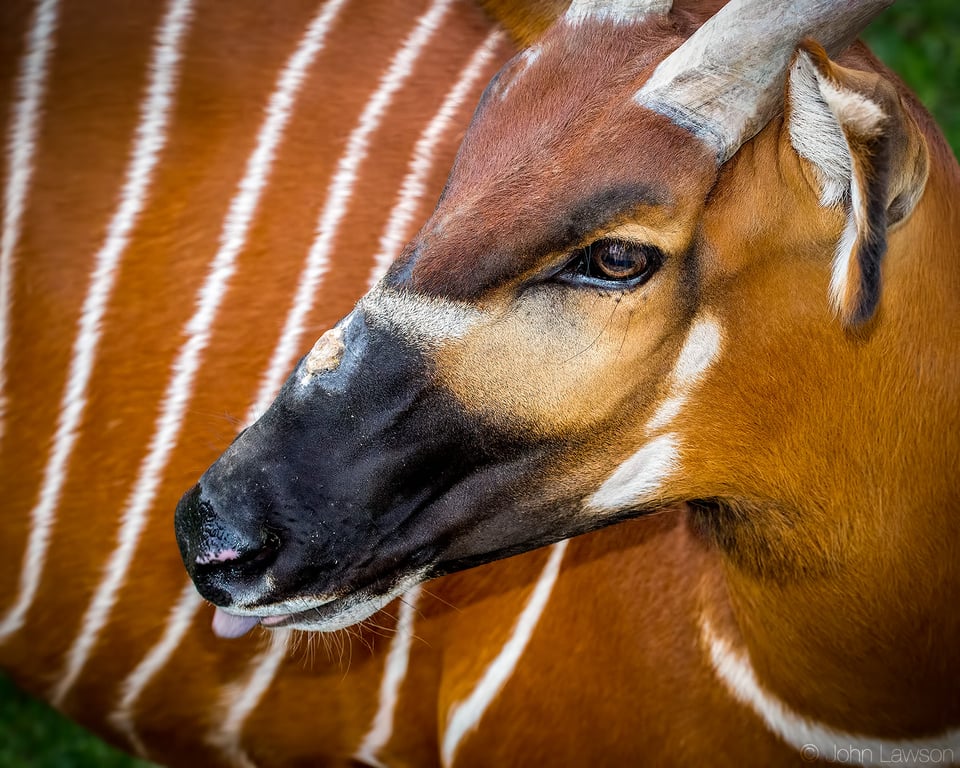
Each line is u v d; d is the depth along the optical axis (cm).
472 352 581
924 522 634
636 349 586
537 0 715
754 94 557
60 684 869
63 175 796
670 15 609
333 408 591
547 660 730
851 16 552
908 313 602
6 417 812
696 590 705
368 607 637
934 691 665
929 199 603
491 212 571
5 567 838
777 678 685
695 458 624
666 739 718
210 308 768
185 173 780
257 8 791
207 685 818
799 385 606
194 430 775
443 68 763
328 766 839
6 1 815
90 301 786
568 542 727
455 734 763
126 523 795
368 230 748
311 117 769
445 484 612
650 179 561
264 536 598
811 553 644
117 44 799
